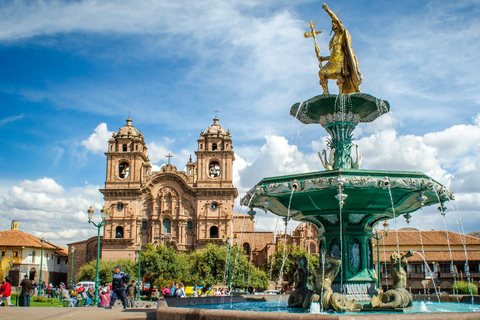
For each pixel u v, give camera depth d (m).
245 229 98.69
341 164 13.70
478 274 60.03
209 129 86.62
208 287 52.41
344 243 12.96
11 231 84.88
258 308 13.47
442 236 65.06
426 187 11.72
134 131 87.88
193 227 82.75
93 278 70.25
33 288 47.97
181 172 84.44
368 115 14.93
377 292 12.48
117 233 83.44
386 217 14.11
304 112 14.52
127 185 84.00
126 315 12.27
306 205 13.09
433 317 7.47
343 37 14.06
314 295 11.93
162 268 67.69
